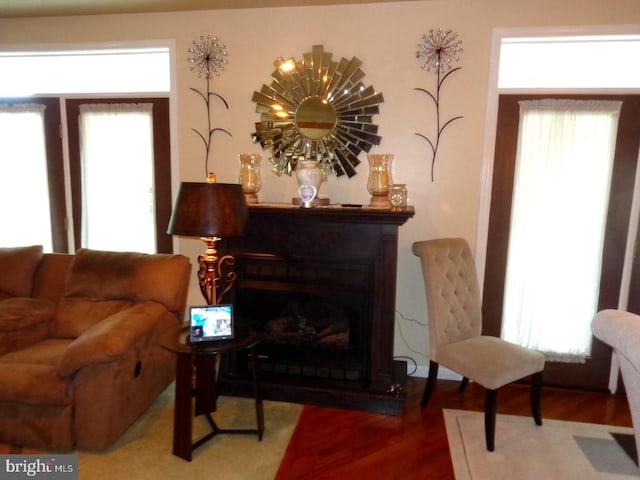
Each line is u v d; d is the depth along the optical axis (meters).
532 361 2.33
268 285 2.73
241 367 2.83
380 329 2.56
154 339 2.48
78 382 2.10
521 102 2.79
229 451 2.21
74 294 2.66
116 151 3.30
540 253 2.89
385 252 2.51
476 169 2.88
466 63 2.80
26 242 3.50
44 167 3.40
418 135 2.92
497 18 2.74
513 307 2.97
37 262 2.85
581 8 2.66
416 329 3.08
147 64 3.29
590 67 2.78
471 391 2.90
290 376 2.77
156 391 2.57
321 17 2.93
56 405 2.09
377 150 2.98
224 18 3.04
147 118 3.24
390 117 2.93
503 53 2.88
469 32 2.78
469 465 2.13
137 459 2.13
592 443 2.34
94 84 3.37
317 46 2.93
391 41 2.87
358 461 2.15
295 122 3.01
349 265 2.62
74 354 2.04
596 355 2.91
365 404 2.60
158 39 3.12
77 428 2.13
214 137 3.16
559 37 2.71
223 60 3.07
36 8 3.03
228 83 3.09
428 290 2.54
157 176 3.29
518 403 2.76
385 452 2.23
